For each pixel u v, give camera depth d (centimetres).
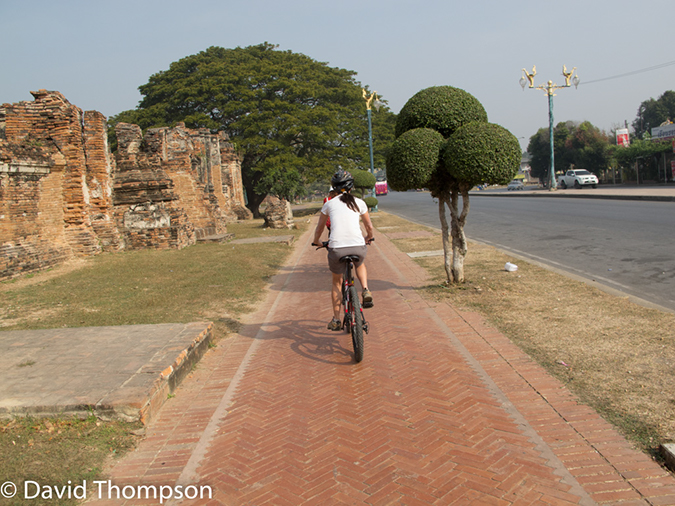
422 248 1373
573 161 5841
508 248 1302
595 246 1194
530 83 3884
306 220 3097
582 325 584
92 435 379
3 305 823
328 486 309
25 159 1165
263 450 358
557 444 339
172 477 331
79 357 500
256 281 1026
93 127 1473
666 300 697
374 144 4750
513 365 481
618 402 391
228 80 3975
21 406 391
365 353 547
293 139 4275
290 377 495
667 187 3406
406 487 302
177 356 495
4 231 1113
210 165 2752
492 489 295
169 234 1583
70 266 1229
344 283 563
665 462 311
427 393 432
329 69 5075
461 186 801
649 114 7325
